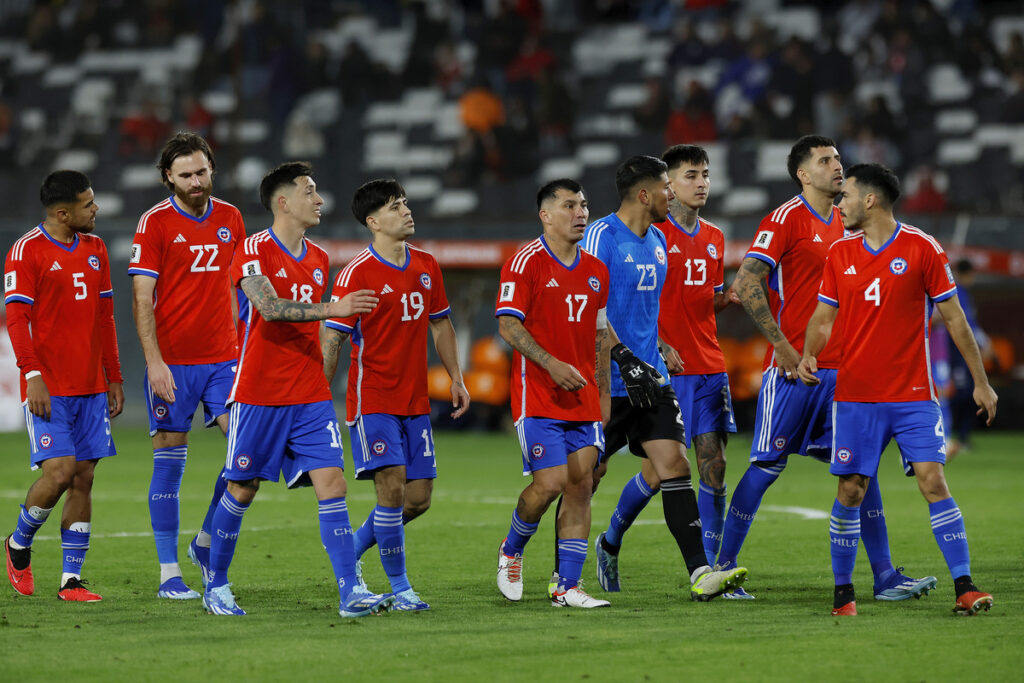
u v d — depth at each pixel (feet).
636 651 61.72
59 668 58.49
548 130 301.22
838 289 74.49
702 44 317.22
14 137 318.65
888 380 73.05
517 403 76.84
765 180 273.75
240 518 74.74
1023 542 103.14
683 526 78.28
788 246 83.66
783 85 288.92
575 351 76.64
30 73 353.10
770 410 83.30
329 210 299.17
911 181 270.67
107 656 61.16
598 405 77.25
